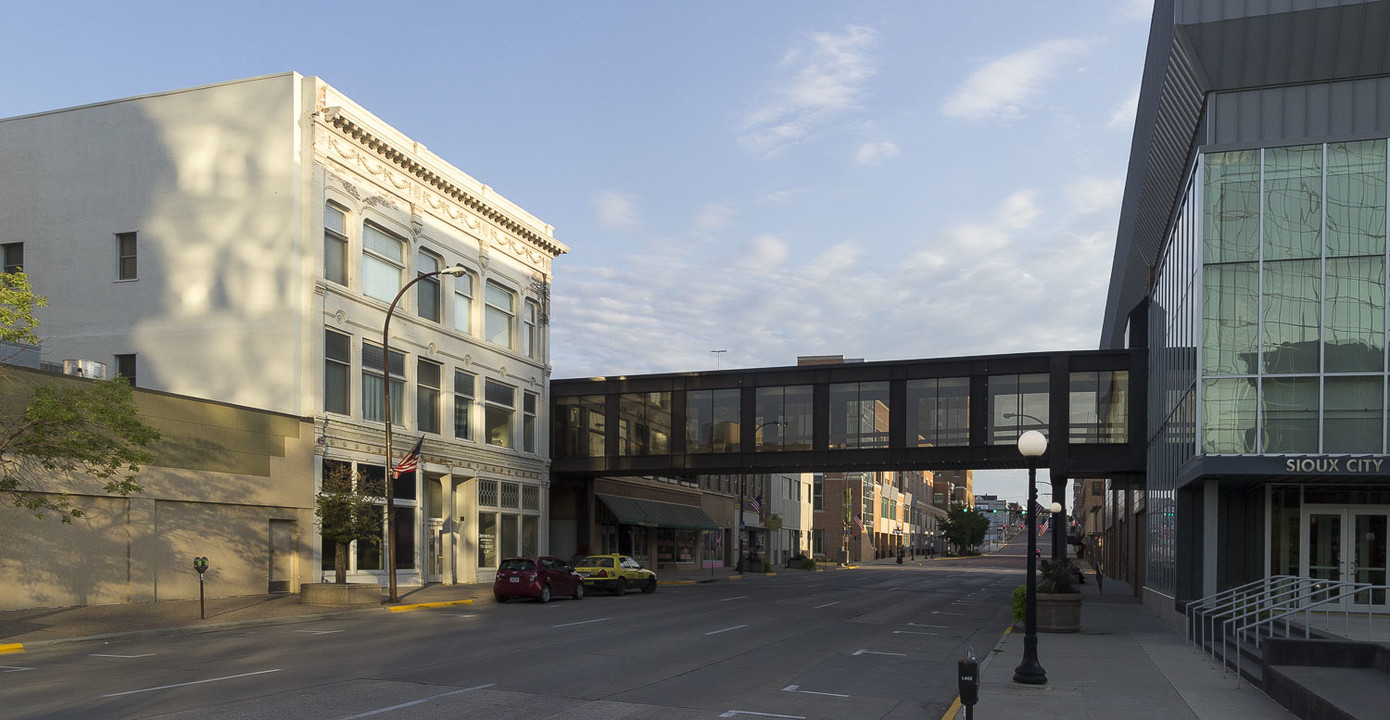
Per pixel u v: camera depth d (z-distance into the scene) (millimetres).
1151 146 31875
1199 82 25953
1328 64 24953
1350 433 23547
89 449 20531
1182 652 20625
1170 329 30734
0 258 36625
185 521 29094
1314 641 14914
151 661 16828
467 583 41656
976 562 121188
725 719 12672
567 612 29438
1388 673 14180
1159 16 30062
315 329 33906
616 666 17203
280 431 32250
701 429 47938
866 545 117438
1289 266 24391
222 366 33625
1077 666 18203
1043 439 15859
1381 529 25734
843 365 45625
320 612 27016
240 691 13461
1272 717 12961
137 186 35406
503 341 46562
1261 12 24828
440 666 16438
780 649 20891
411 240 39469
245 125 34406
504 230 46375
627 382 49500
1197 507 27297
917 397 44156
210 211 34406
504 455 45312
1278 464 23422
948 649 21750
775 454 46219
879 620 29547
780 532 90625
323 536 32406
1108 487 74562
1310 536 26078
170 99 35344
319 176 34406
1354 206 24125
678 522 62844
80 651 18438
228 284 33938
